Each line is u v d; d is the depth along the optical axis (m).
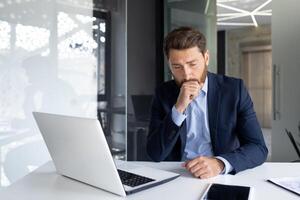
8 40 2.39
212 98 1.41
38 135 2.50
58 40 2.63
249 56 7.95
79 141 0.90
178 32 1.26
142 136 2.94
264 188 0.96
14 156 2.42
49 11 2.57
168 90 1.49
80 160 0.95
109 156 0.85
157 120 1.46
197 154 1.43
